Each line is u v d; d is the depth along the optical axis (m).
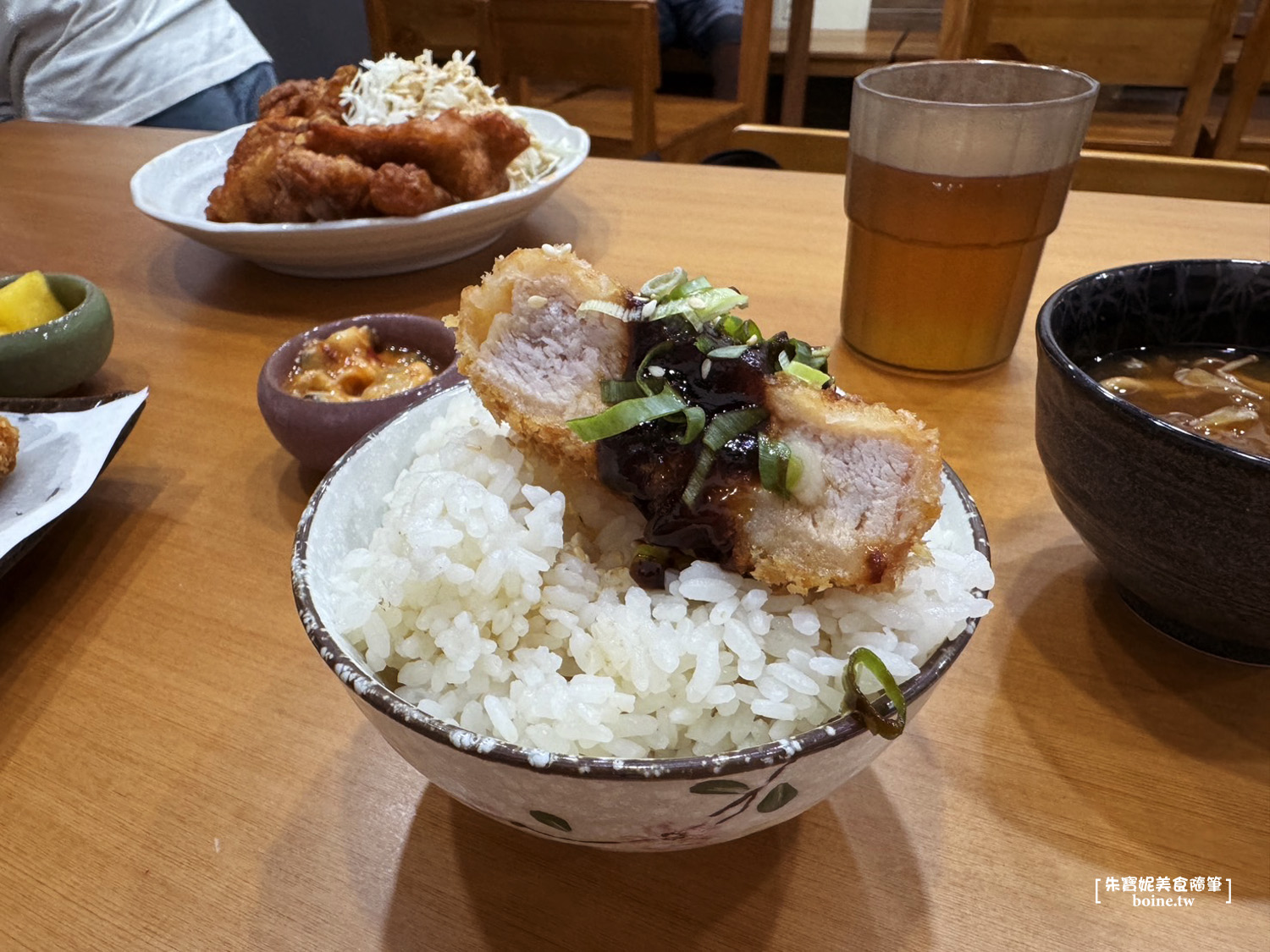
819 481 0.15
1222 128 0.67
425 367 0.26
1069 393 0.17
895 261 0.28
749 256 0.37
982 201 0.26
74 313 0.29
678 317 0.16
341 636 0.15
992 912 0.16
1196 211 0.39
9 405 0.27
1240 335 0.22
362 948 0.15
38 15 0.67
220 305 0.36
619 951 0.15
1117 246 0.36
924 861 0.16
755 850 0.17
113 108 0.69
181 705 0.20
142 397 0.26
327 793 0.18
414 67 0.42
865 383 0.30
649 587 0.16
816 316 0.33
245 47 0.75
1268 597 0.16
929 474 0.15
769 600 0.16
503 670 0.15
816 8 1.11
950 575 0.15
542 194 0.37
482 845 0.17
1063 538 0.23
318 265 0.36
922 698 0.14
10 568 0.22
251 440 0.28
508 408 0.17
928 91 0.31
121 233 0.43
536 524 0.16
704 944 0.15
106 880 0.16
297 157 0.34
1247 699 0.19
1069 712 0.19
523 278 0.17
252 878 0.16
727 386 0.16
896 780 0.18
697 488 0.15
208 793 0.18
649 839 0.13
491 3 0.64
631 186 0.45
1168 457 0.16
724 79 0.94
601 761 0.12
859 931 0.15
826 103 1.05
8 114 0.75
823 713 0.15
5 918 0.16
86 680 0.20
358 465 0.18
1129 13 0.54
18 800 0.18
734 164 0.50
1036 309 0.33
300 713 0.19
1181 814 0.17
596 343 0.17
